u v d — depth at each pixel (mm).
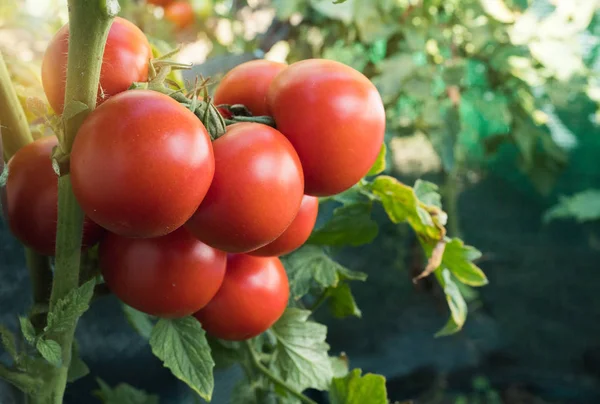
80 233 408
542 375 1767
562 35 1427
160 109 371
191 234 437
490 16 1450
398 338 1779
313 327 564
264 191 397
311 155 424
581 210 1716
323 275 575
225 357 562
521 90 1575
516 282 1965
